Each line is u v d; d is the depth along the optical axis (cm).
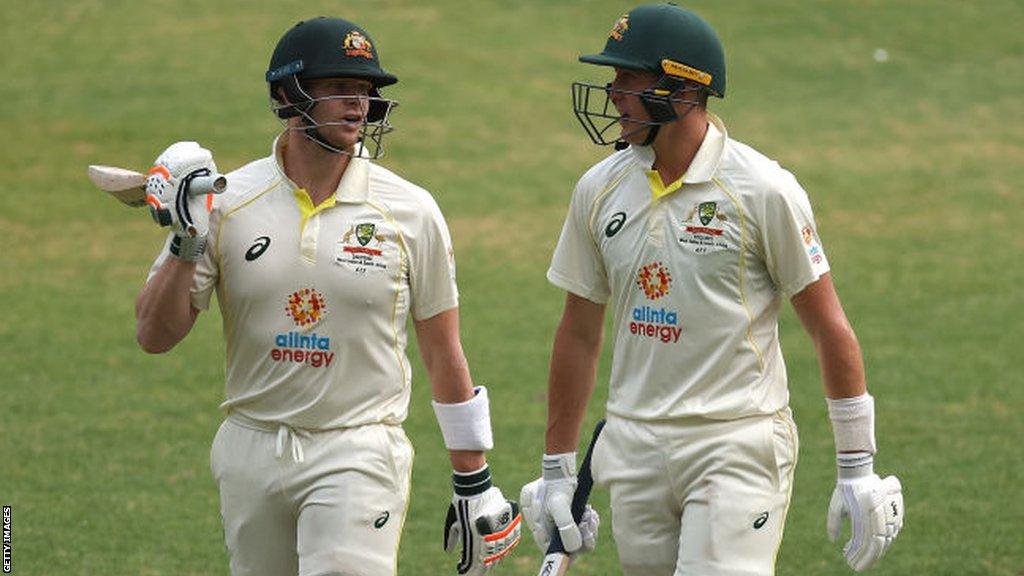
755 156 1791
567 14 8512
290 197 1769
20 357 4016
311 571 1769
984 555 2680
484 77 7475
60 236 5325
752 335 1797
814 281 1775
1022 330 4325
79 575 2541
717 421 1798
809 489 3062
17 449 3269
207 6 8388
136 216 5600
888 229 5497
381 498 1786
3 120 6650
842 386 1794
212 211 1762
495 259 5122
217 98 7031
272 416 1784
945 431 3444
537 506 1977
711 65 1780
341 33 1722
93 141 6438
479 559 1878
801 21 8488
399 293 1783
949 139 6769
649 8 1797
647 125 1777
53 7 8262
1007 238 5388
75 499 2953
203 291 1769
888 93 7481
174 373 3916
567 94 7306
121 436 3388
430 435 3438
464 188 5962
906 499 2989
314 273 1753
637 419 1842
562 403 1947
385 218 1772
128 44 7750
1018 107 7300
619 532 1889
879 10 8725
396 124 6731
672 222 1791
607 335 4262
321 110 1725
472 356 4081
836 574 2595
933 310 4544
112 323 4378
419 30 8106
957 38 8356
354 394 1781
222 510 1841
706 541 1795
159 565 2606
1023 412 3591
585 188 1866
